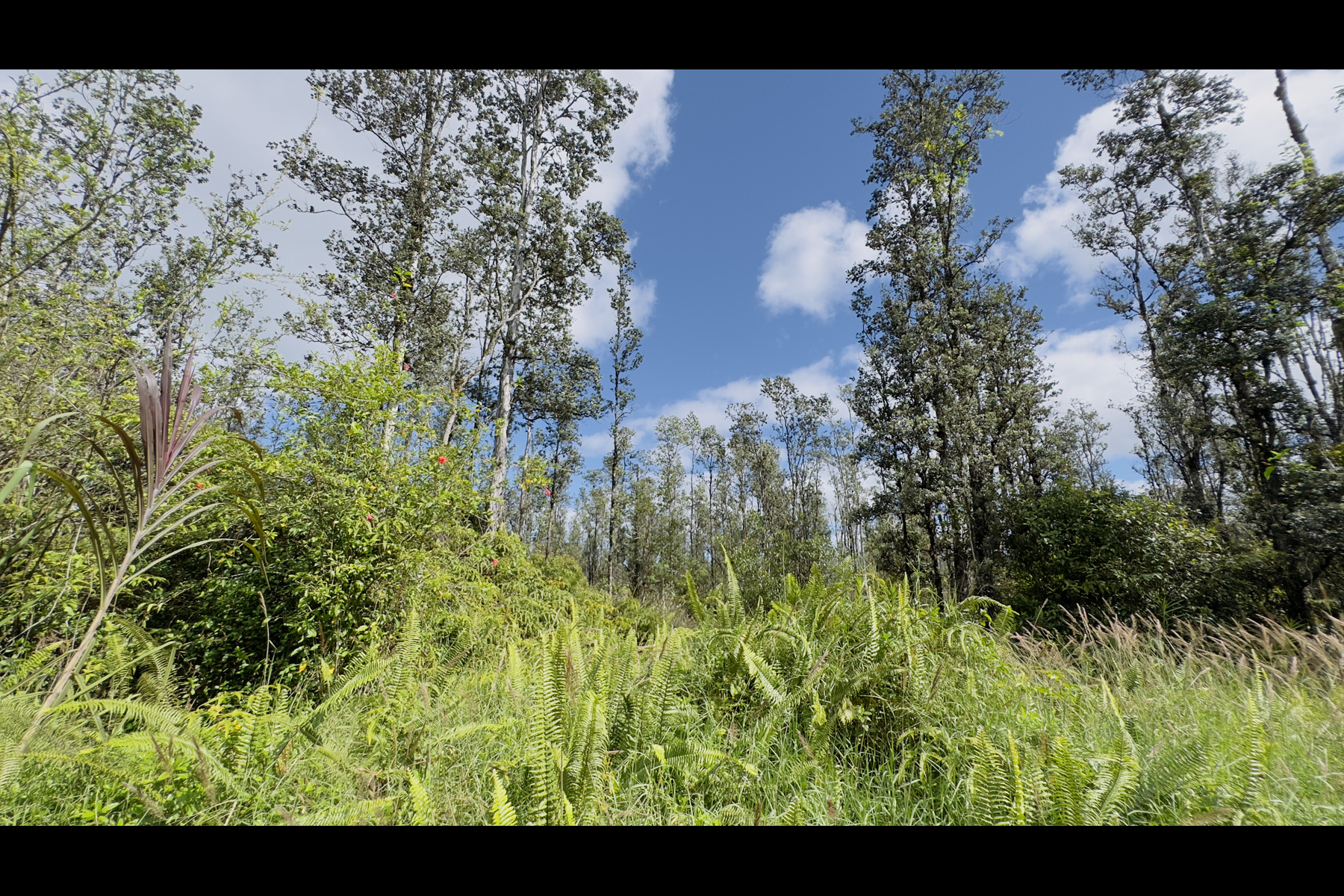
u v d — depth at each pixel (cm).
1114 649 395
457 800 172
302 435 400
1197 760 186
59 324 297
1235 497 1236
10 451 264
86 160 343
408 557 381
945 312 1355
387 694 221
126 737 162
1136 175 1452
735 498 3319
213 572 368
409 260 1112
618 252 1573
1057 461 1675
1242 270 876
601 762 183
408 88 1130
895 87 1483
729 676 271
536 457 584
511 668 262
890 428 1313
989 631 292
